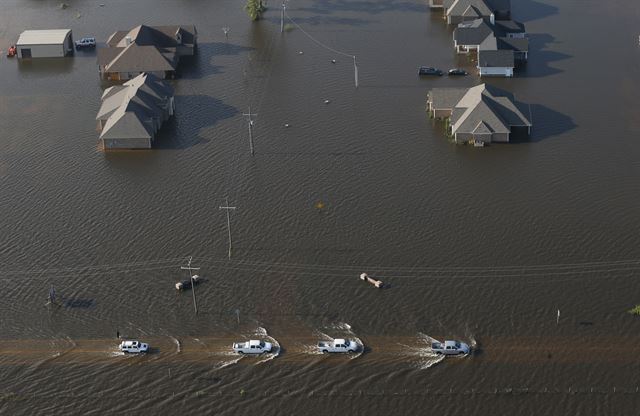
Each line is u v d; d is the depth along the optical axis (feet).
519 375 435.12
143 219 563.89
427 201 576.61
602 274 501.97
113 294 496.64
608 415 412.77
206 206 575.79
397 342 457.27
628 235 536.42
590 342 454.40
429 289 494.18
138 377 440.86
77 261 524.93
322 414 418.10
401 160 627.05
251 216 563.89
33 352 457.68
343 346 448.24
